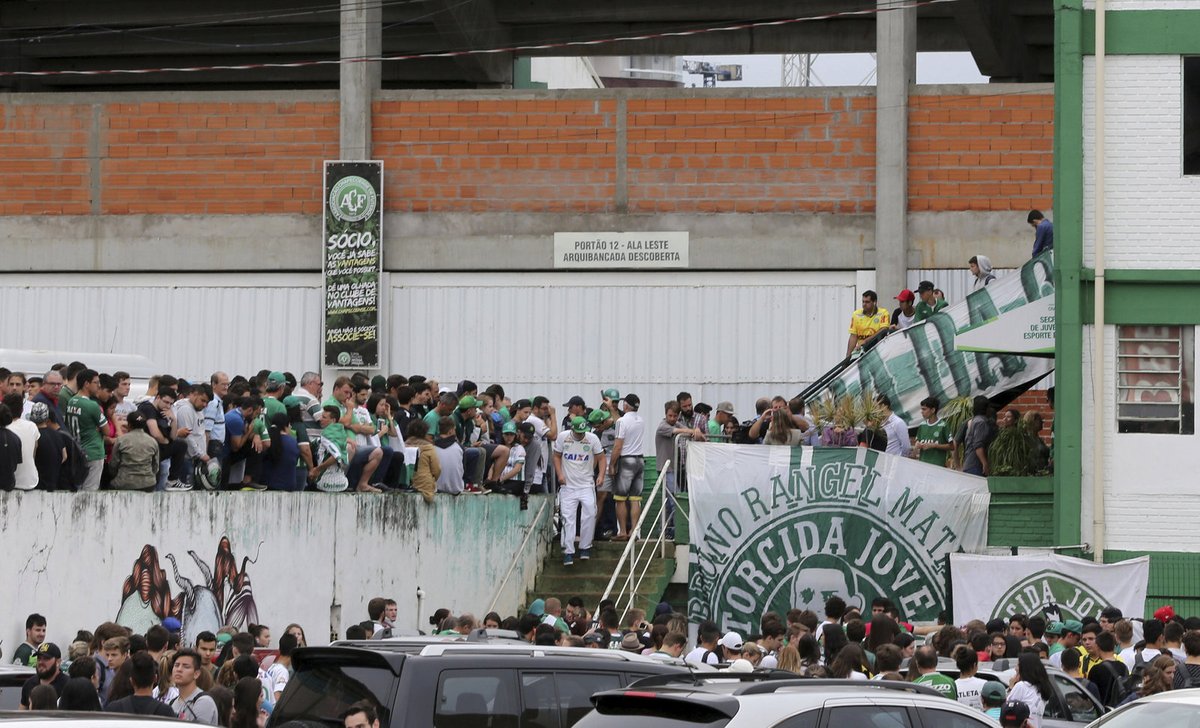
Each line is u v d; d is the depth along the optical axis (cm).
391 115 7688
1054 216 5725
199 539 4419
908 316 6419
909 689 2445
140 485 4275
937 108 7344
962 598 5022
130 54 9794
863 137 7431
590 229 7575
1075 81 5716
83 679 2831
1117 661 3903
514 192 7631
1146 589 4966
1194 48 5659
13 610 3841
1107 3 5722
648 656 3169
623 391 7538
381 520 5109
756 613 5344
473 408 5819
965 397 6078
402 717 2553
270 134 7712
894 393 6144
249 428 4681
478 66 9444
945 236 7306
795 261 7450
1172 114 5672
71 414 4209
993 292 6056
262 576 4628
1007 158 7288
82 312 7762
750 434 6147
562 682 2692
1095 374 5622
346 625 4938
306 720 2633
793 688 2342
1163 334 5647
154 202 7744
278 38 9481
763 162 7500
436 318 7638
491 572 5731
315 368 7662
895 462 5394
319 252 7669
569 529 5922
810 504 5369
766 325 7475
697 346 7506
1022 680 3322
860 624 3962
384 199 7656
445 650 2647
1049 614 4966
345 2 7662
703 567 5375
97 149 7775
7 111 7825
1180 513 5578
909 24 7388
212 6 9119
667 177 7556
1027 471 5828
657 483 5869
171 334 7719
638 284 7569
